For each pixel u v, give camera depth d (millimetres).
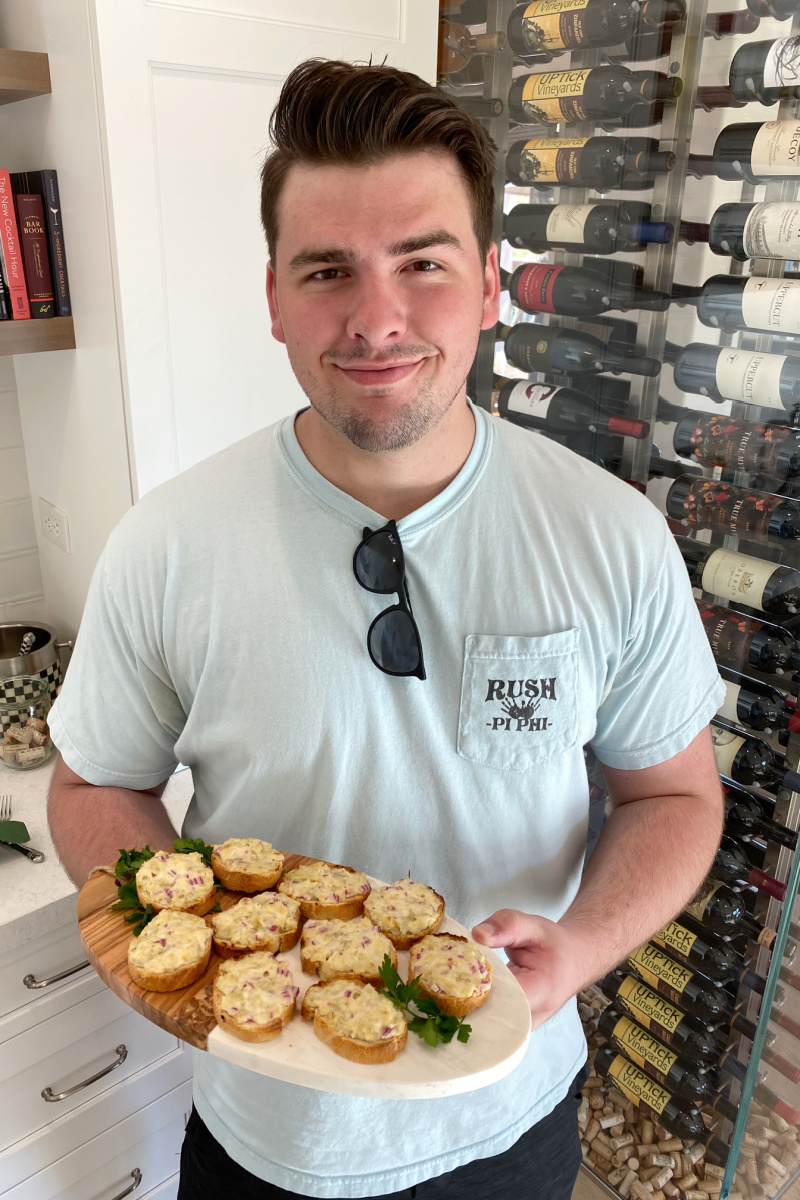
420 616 852
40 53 1321
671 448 1430
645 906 865
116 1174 1530
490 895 902
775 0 1153
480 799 875
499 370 1638
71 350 1501
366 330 727
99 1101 1460
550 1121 995
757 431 1265
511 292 1514
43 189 1402
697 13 1231
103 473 1526
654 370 1399
